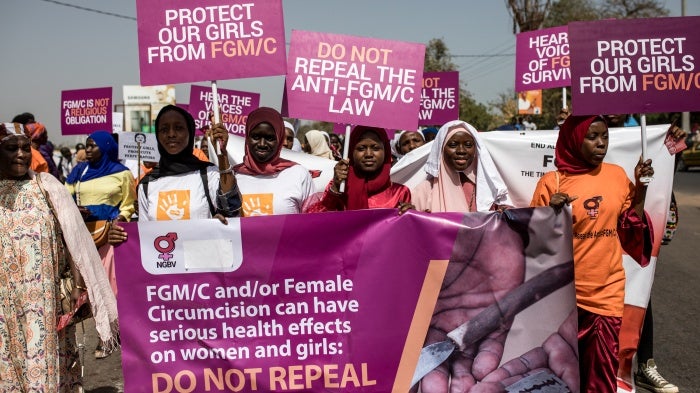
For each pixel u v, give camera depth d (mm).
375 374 3828
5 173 4000
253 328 3826
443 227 3818
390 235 3820
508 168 5688
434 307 3834
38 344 3928
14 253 3936
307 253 3801
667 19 4312
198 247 3797
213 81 4449
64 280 4125
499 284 3840
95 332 7172
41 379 3920
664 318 7062
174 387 3809
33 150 8055
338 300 3822
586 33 4305
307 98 4520
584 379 4293
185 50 4422
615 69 4309
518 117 18734
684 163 31453
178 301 3805
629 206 4324
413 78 4496
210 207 4336
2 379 3934
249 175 4566
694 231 13273
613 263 4215
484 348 3838
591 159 4219
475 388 3844
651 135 5312
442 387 3838
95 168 7145
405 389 3836
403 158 5777
